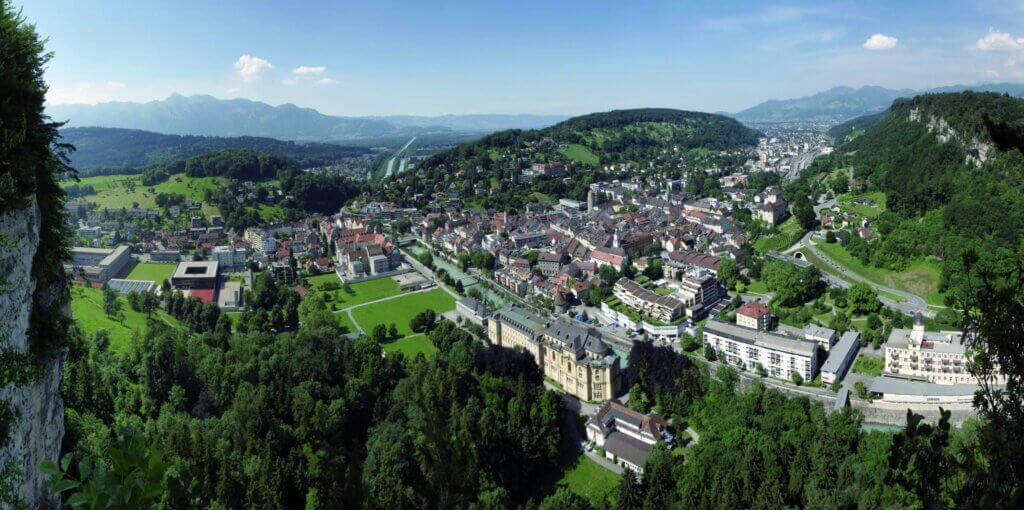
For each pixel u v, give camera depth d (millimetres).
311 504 140875
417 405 183000
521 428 186500
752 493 146750
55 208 80312
